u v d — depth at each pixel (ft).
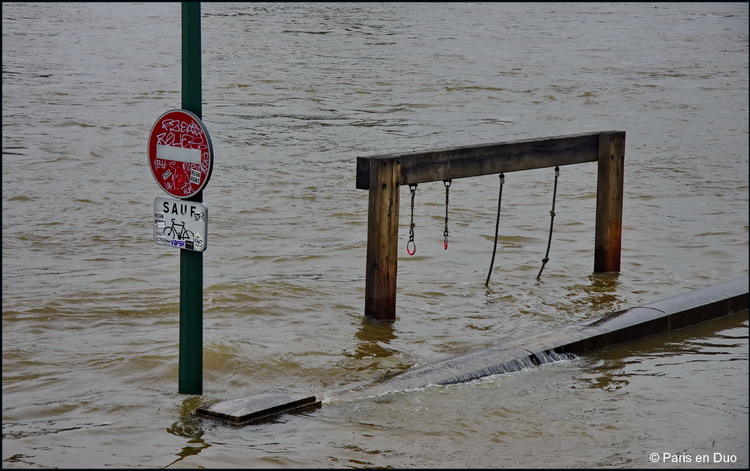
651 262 69.00
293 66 189.88
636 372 46.98
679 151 118.01
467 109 151.02
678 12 343.87
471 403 42.24
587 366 47.75
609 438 39.14
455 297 59.62
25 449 36.76
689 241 75.41
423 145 120.37
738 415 41.68
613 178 64.34
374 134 127.24
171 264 65.92
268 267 65.98
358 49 218.59
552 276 64.85
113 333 51.06
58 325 52.26
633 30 281.33
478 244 73.36
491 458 37.01
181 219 41.14
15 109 135.13
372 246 54.29
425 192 91.76
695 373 47.03
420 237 74.79
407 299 59.00
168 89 160.76
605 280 64.03
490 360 46.62
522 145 59.82
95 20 270.87
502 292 60.85
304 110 144.97
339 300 58.18
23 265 65.10
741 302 57.57
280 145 116.57
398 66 194.70
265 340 50.29
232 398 42.27
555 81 181.16
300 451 36.96
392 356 48.85
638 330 52.13
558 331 50.52
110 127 123.75
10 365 45.98
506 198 90.27
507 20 297.74
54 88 156.76
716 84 184.34
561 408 42.04
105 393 42.78
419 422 40.09
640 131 134.00
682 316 54.24
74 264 65.67
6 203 82.99
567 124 139.95
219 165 102.83
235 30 244.01
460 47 229.66
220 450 36.81
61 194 87.25
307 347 49.62
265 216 81.25
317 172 100.68
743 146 122.93
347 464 36.06
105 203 84.28
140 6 318.86
